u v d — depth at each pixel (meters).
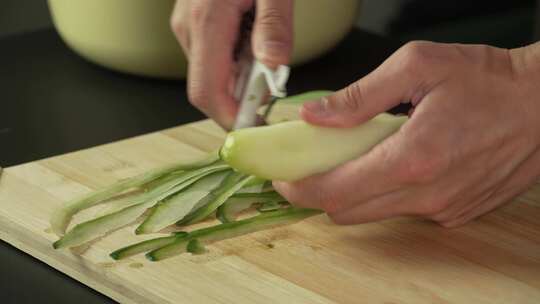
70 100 1.10
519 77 0.81
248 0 0.94
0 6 1.40
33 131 1.04
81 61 1.20
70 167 0.94
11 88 1.13
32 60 1.20
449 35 1.37
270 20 0.87
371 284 0.78
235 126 0.90
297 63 1.15
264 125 0.90
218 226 0.84
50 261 0.84
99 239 0.83
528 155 0.83
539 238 0.85
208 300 0.76
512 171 0.83
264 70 0.86
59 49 1.23
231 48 0.94
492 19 1.42
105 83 1.14
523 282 0.79
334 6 1.13
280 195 0.90
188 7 0.97
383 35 1.31
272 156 0.81
